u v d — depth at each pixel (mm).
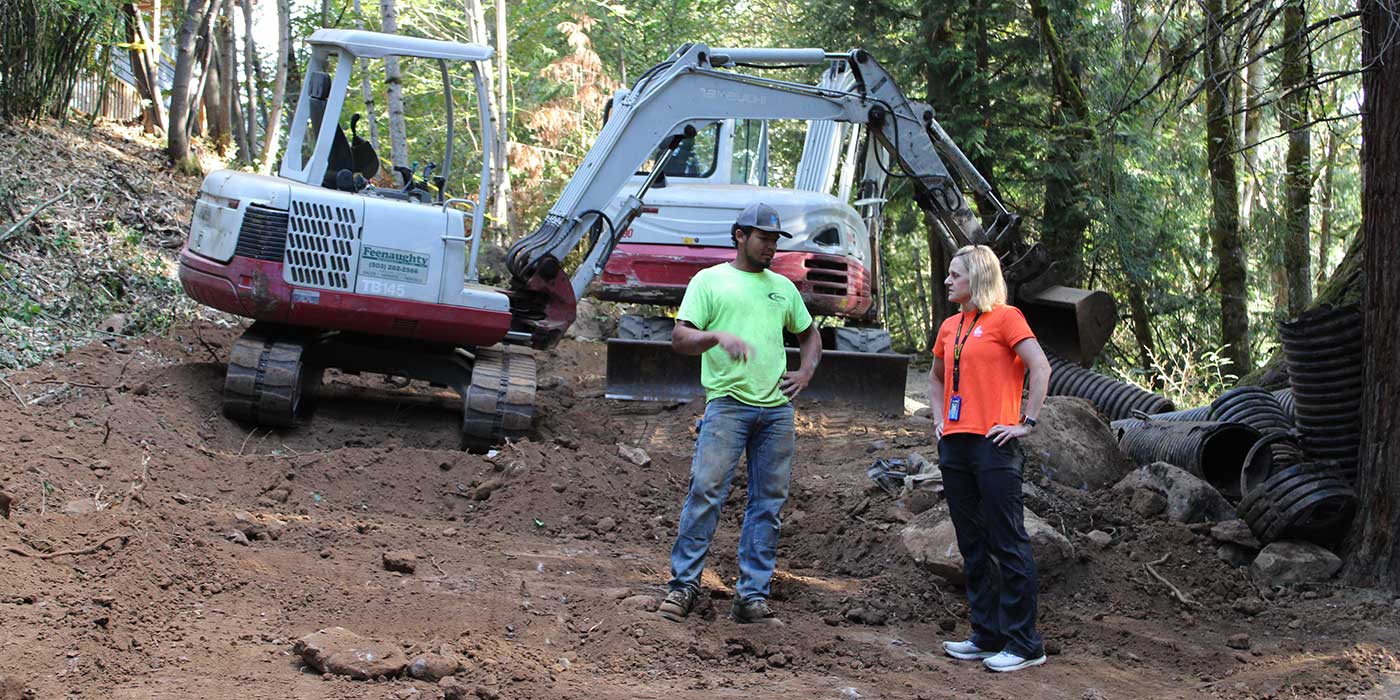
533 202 22828
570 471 8016
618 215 9945
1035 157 18938
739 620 5723
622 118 9906
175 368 9320
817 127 12727
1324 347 7355
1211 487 7430
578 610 5625
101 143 14633
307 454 8031
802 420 10305
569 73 21828
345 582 5668
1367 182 6840
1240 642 5891
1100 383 10438
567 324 9773
